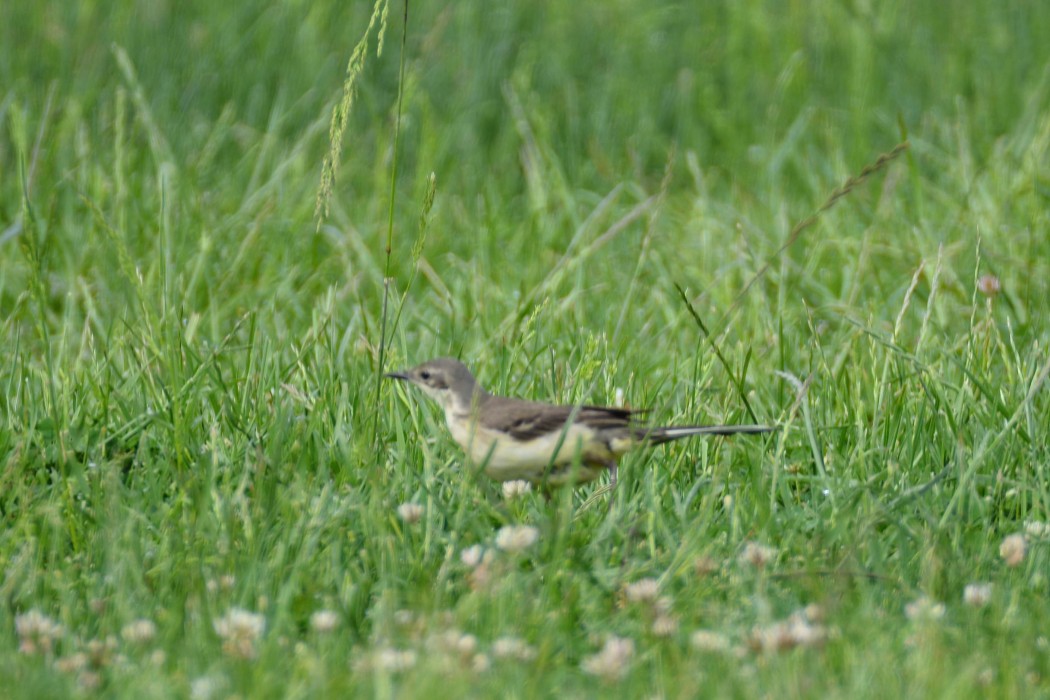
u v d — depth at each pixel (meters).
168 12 21.67
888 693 6.54
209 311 14.04
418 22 22.33
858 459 9.94
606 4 23.62
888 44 22.47
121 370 12.12
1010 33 23.08
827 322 13.98
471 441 9.23
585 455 9.10
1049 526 8.86
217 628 7.38
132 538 8.32
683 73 22.17
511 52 22.33
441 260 16.61
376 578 8.38
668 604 7.78
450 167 20.03
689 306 11.10
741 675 6.78
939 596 7.98
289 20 21.84
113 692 6.79
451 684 6.48
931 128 20.11
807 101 21.34
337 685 6.63
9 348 12.81
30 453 9.91
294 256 16.11
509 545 8.26
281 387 10.95
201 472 9.48
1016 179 16.59
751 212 17.80
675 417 10.79
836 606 7.57
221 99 20.78
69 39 20.69
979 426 10.32
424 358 12.70
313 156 19.53
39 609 7.75
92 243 15.51
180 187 16.78
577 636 7.58
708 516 8.86
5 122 18.66
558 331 13.30
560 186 17.84
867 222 16.83
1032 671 7.00
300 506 8.83
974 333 12.15
